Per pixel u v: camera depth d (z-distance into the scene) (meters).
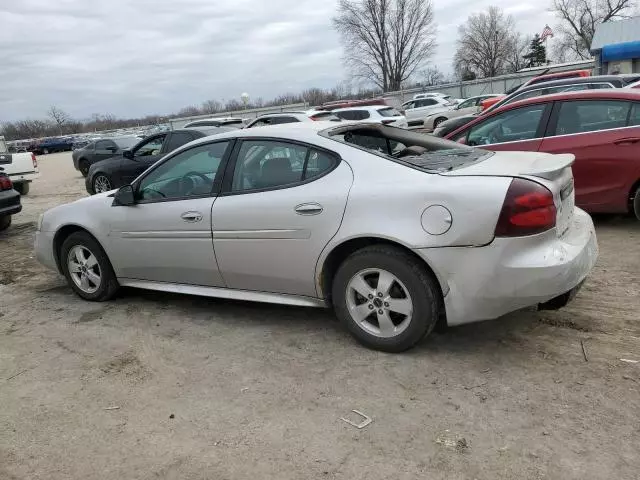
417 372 3.28
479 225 3.05
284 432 2.80
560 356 3.34
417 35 66.19
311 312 4.35
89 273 4.91
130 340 4.06
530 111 6.35
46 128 88.06
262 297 3.99
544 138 6.20
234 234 3.88
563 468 2.40
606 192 5.91
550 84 12.27
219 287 4.20
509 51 78.44
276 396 3.14
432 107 29.25
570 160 3.41
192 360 3.67
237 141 4.00
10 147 52.22
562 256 3.08
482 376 3.19
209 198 4.03
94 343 4.05
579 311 3.96
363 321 3.58
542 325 3.78
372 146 3.98
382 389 3.13
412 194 3.23
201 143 4.18
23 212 11.07
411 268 3.28
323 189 3.53
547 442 2.57
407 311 3.36
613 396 2.89
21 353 3.96
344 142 3.63
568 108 6.10
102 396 3.28
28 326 4.48
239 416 2.97
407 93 47.41
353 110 21.30
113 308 4.77
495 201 3.03
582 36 64.62
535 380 3.10
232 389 3.26
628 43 28.84
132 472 2.57
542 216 3.04
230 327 4.18
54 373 3.61
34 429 2.97
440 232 3.14
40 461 2.70
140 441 2.81
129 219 4.46
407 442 2.65
